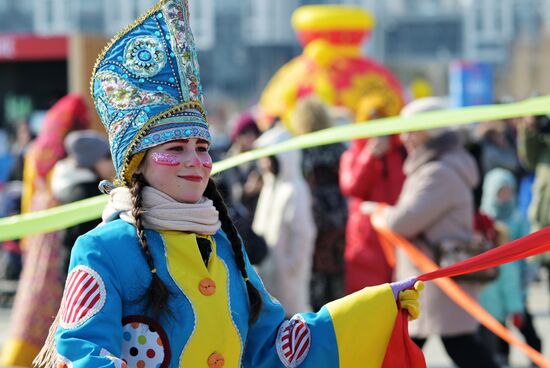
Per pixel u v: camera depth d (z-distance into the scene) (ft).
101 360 20.53
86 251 21.56
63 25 442.09
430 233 42.57
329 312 23.59
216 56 428.97
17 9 447.42
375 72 101.86
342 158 49.01
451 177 42.04
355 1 441.27
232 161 30.71
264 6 436.35
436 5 468.34
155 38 22.21
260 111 102.63
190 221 22.09
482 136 78.28
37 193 48.44
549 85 308.60
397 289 24.04
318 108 49.06
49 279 44.55
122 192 22.40
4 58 91.20
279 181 47.75
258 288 23.32
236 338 22.35
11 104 94.79
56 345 21.21
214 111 277.03
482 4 457.27
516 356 58.18
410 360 23.76
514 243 24.39
